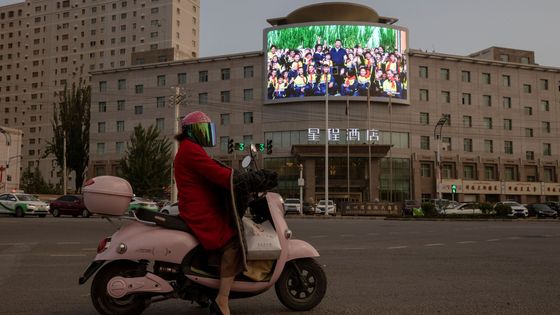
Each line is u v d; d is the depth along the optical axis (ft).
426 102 205.67
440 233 61.77
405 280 24.43
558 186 219.41
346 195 193.36
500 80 219.00
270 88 199.21
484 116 214.90
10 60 402.93
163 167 169.17
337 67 193.36
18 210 104.68
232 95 208.33
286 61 197.06
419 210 122.42
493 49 245.04
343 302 18.94
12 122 397.19
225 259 14.49
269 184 15.05
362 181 192.75
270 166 199.00
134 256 14.52
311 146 188.75
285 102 197.06
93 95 229.86
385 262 31.73
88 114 228.63
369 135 181.06
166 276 14.87
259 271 15.72
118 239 14.79
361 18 203.72
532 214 140.36
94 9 379.14
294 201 149.18
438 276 25.81
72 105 225.15
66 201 108.17
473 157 211.20
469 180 208.54
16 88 398.83
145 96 221.87
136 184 164.35
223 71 211.41
